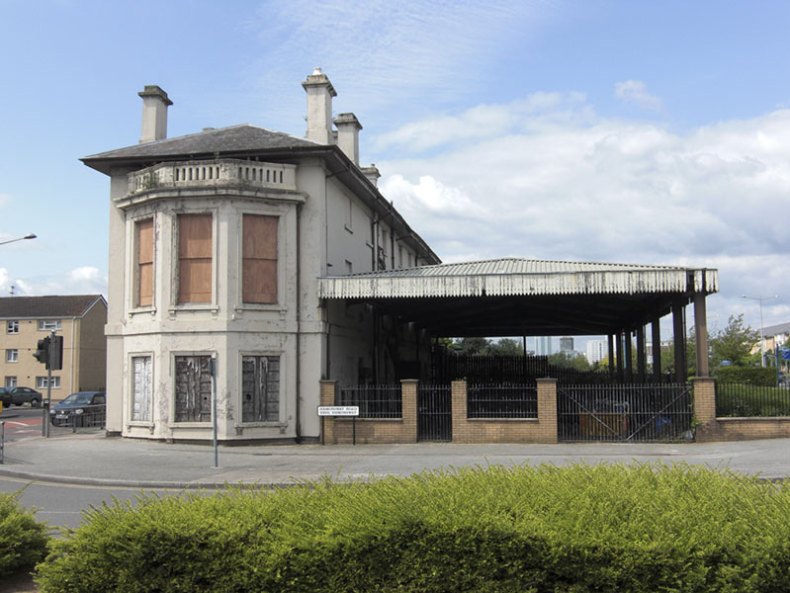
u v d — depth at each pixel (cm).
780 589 485
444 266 2581
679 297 2341
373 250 2988
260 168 2244
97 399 3809
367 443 2177
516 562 506
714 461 1614
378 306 2844
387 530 520
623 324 3669
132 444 2191
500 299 2634
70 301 7069
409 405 2170
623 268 2253
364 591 518
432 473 662
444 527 513
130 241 2323
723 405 2208
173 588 540
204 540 546
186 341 2184
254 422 2183
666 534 502
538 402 2102
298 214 2302
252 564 531
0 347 6925
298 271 2280
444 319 3441
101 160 2338
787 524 502
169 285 2203
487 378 4291
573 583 502
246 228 2227
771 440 1997
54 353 2619
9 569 707
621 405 2138
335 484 649
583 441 2103
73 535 596
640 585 492
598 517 523
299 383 2242
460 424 2136
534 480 612
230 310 2178
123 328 2353
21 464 1830
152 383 2228
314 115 2623
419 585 512
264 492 634
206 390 2183
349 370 2548
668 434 2097
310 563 524
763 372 4147
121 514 586
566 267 2378
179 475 1609
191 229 2219
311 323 2258
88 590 557
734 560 491
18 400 6212
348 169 2403
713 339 6103
